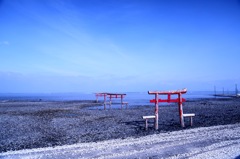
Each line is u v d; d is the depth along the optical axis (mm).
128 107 46156
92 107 47188
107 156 9938
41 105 54188
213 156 9461
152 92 17578
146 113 31484
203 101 63500
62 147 12039
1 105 54750
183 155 9758
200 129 16531
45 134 16688
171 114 29625
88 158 9711
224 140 12477
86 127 19656
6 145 13148
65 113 33344
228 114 27875
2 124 22422
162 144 11953
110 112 33969
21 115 31297
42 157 10094
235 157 9227
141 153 10281
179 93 18469
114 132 16719
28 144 13320
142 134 15492
